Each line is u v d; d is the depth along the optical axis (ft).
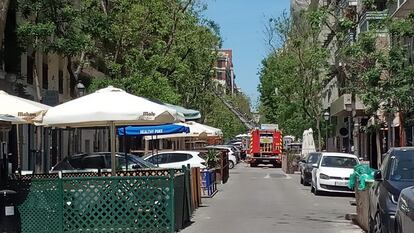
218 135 129.70
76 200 44.32
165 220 44.45
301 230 48.70
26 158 94.99
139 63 92.32
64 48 69.05
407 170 39.06
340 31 68.03
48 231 44.27
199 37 129.70
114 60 90.79
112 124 47.55
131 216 44.37
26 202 44.45
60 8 69.41
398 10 79.82
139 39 92.58
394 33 64.23
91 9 76.18
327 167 84.43
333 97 173.37
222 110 274.36
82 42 70.13
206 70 157.69
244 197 80.38
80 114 44.65
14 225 43.80
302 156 146.10
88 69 118.52
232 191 91.09
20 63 87.81
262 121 318.65
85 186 44.32
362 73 67.77
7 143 79.05
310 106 178.81
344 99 123.85
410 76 61.00
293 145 208.44
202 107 192.54
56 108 45.73
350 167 84.94
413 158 39.96
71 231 44.27
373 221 41.39
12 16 80.53
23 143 93.86
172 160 94.53
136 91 89.71
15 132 83.20
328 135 193.67
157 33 98.12
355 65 70.38
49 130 107.55
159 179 44.42
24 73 91.20
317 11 69.67
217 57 159.43
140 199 44.39
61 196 44.21
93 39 81.15
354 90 70.95
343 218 56.95
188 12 122.31
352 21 72.38
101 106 44.75
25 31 67.15
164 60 99.55
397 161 39.78
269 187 99.76
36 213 44.39
